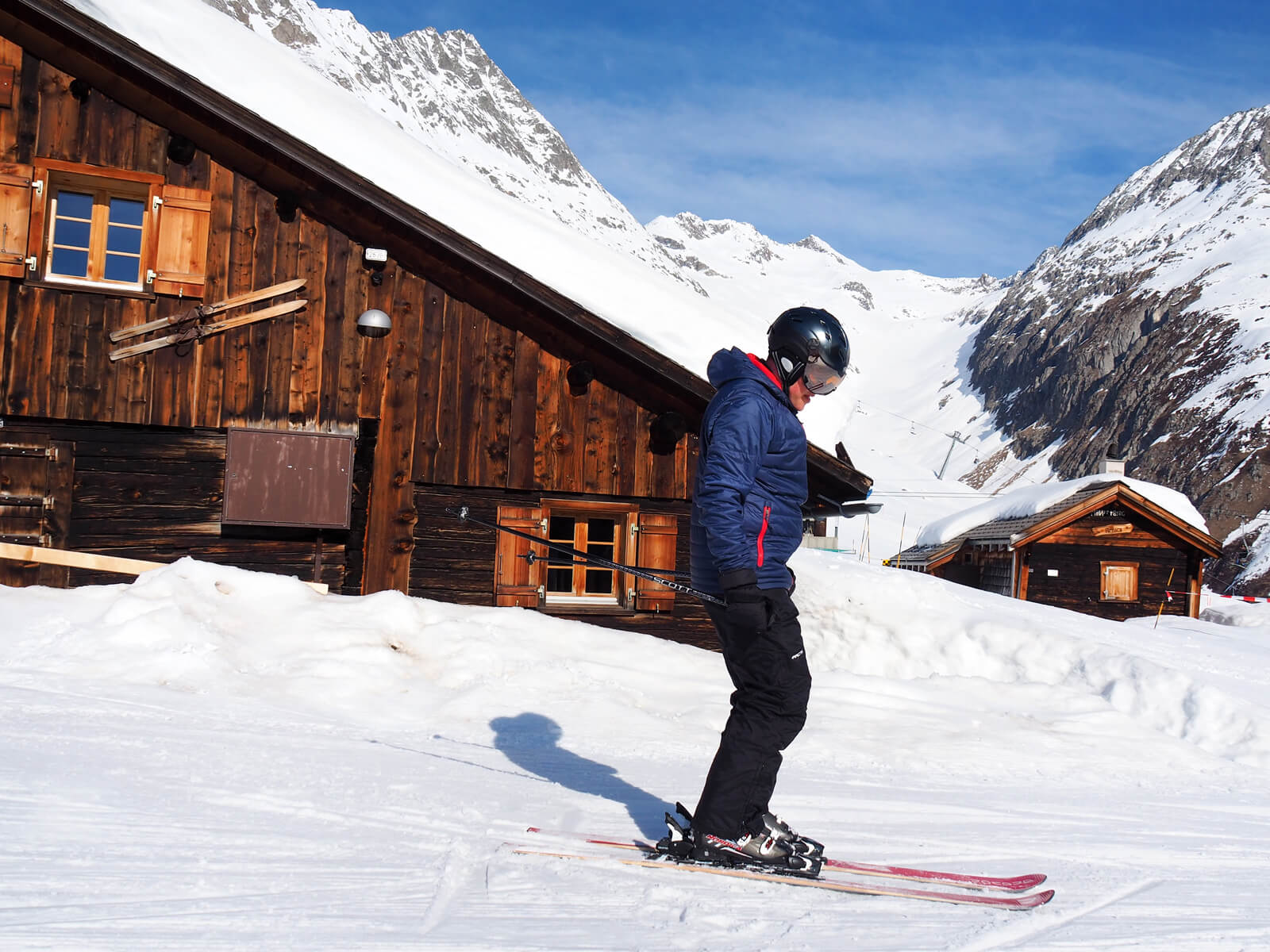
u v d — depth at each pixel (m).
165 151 9.57
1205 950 2.41
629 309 14.20
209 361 9.56
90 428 9.38
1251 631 16.42
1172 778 6.07
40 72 9.32
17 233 9.19
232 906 2.29
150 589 6.61
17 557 8.31
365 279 9.91
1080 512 25.91
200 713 4.89
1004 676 9.30
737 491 2.87
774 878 2.81
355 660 6.31
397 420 9.91
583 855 2.93
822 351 3.06
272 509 9.58
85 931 2.07
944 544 29.72
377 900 2.42
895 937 2.35
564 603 10.34
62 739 3.97
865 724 6.59
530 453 10.17
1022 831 4.10
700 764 4.97
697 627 10.52
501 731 5.41
